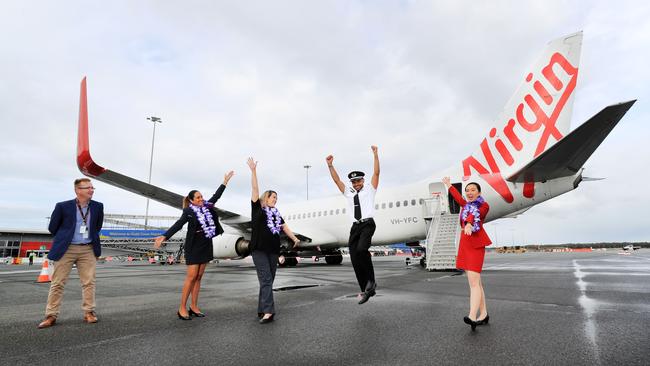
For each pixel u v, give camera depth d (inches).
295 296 257.4
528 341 131.0
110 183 500.7
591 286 283.6
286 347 130.8
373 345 130.9
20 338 149.3
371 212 197.2
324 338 141.9
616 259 839.7
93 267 185.9
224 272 571.5
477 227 156.3
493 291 259.8
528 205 499.5
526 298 226.4
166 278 451.8
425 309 199.8
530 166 432.8
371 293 191.5
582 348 120.7
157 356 122.8
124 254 1617.9
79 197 184.1
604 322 157.8
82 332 159.0
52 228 179.8
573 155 399.9
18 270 734.5
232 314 196.9
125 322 179.3
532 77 495.2
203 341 141.0
